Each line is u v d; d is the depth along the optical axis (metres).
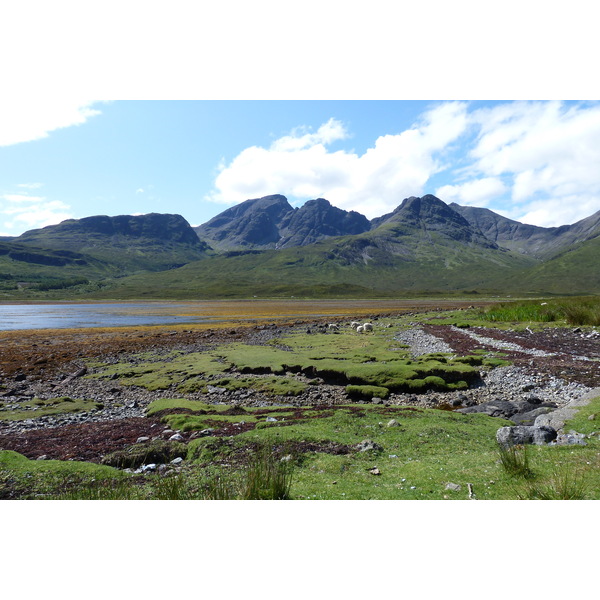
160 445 10.48
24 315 84.81
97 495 7.18
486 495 6.72
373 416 12.78
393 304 122.00
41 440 12.21
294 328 45.16
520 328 33.97
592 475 7.00
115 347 35.41
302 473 8.43
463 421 12.30
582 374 17.86
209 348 32.25
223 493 7.15
